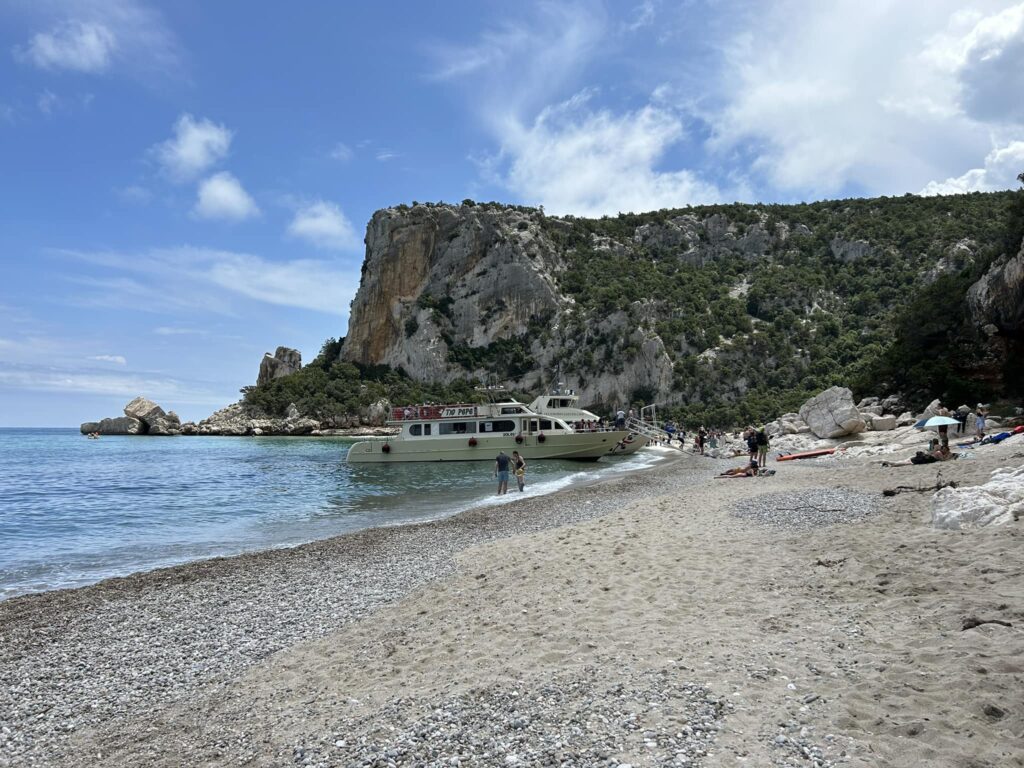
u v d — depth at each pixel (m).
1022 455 18.03
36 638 9.11
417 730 5.18
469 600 9.59
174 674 7.61
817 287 127.62
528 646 7.16
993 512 9.91
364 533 17.12
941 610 6.60
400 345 148.62
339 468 43.88
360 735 5.26
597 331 124.50
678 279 142.50
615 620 7.72
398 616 9.22
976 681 4.95
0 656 8.40
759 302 128.38
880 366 49.47
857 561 9.01
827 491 16.44
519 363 132.38
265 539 17.86
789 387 101.12
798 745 4.39
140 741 5.78
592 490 25.53
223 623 9.55
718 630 6.94
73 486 33.75
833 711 4.84
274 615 9.84
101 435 125.94
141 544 17.34
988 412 36.41
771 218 161.25
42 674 7.74
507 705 5.46
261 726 5.81
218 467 46.72
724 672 5.71
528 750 4.64
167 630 9.34
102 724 6.30
